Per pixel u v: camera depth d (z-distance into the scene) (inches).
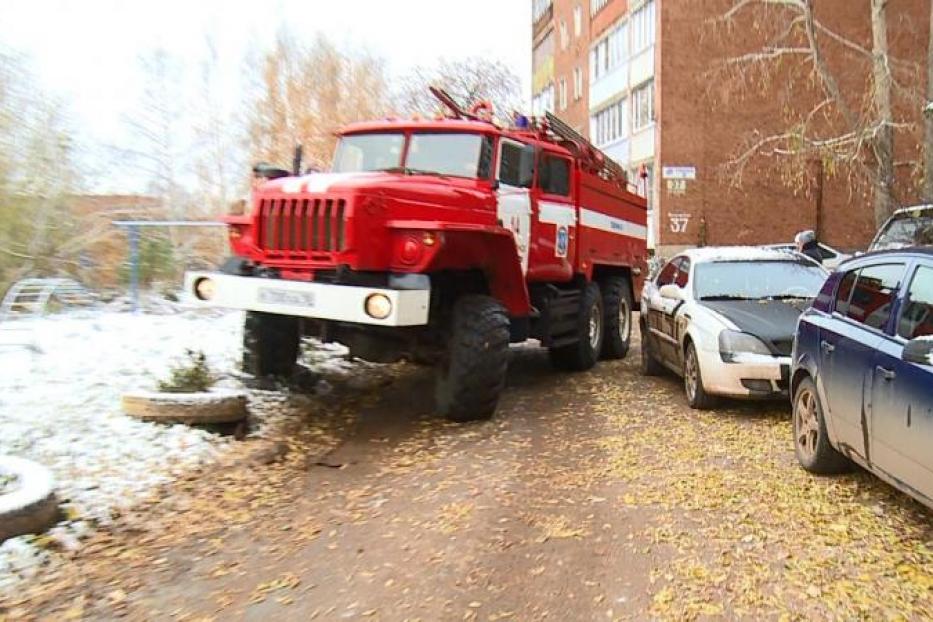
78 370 304.3
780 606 139.9
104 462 218.7
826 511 184.2
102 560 167.2
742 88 946.1
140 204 627.8
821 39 978.1
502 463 229.8
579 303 386.6
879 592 144.3
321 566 163.5
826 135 978.7
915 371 156.4
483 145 306.7
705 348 281.6
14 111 490.3
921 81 898.7
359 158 327.0
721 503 191.2
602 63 1330.0
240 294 263.7
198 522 189.0
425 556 166.4
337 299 244.4
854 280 202.2
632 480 210.7
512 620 138.6
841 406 190.2
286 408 292.8
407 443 254.8
